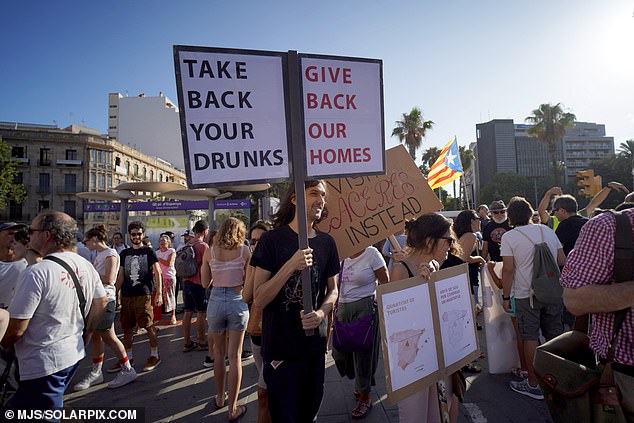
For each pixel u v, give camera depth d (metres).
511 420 3.23
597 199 5.87
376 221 3.37
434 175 7.89
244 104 2.22
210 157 2.14
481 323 6.19
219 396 3.70
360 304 3.31
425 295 2.12
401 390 1.91
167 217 19.31
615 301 1.55
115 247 8.82
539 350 1.91
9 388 2.23
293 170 2.19
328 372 4.60
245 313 3.67
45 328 2.29
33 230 2.50
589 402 1.69
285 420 2.05
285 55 2.32
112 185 50.91
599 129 120.88
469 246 4.29
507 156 97.50
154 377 4.57
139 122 64.31
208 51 2.16
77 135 48.34
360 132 2.52
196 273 5.64
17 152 46.47
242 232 3.76
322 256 2.30
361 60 2.54
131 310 4.92
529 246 3.61
